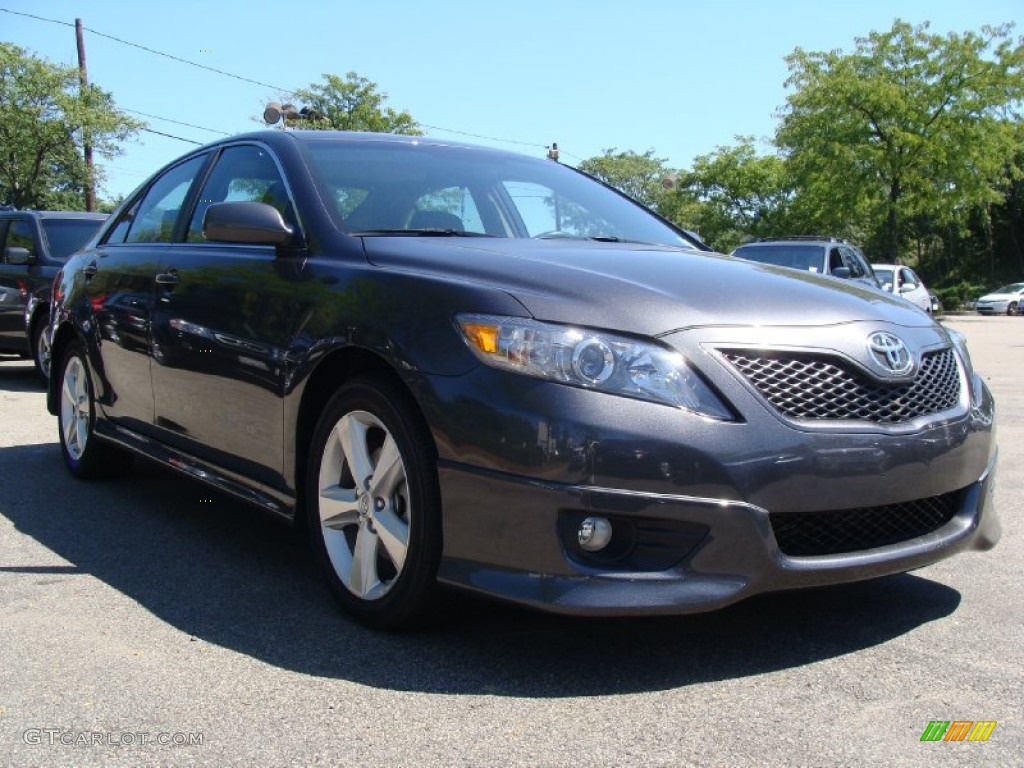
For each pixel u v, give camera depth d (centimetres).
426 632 301
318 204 355
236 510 458
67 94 2805
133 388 441
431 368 276
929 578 362
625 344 263
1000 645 297
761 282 310
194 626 307
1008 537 418
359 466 304
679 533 260
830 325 288
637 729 241
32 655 283
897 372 289
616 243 381
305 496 332
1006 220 5309
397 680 268
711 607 258
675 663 282
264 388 340
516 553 262
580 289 279
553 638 299
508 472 261
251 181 399
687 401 260
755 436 262
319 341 314
